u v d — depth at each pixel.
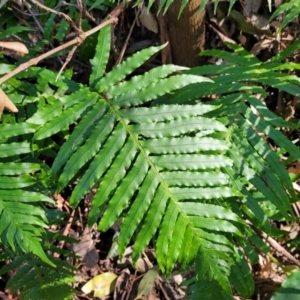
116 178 0.55
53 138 0.76
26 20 0.79
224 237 0.56
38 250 0.55
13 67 0.64
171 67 0.60
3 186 0.57
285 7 0.59
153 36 0.85
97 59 0.62
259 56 0.85
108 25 0.62
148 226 0.55
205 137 0.57
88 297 0.82
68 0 0.76
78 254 0.82
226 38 0.82
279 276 0.80
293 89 0.63
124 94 0.59
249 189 0.63
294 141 0.75
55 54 0.72
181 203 0.56
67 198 0.82
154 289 0.81
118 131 0.57
